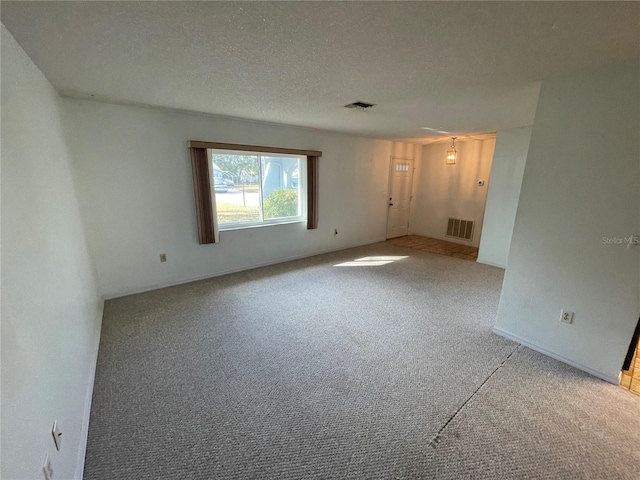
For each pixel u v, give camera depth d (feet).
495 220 15.67
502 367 7.45
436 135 17.47
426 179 22.77
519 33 4.83
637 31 4.69
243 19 4.49
